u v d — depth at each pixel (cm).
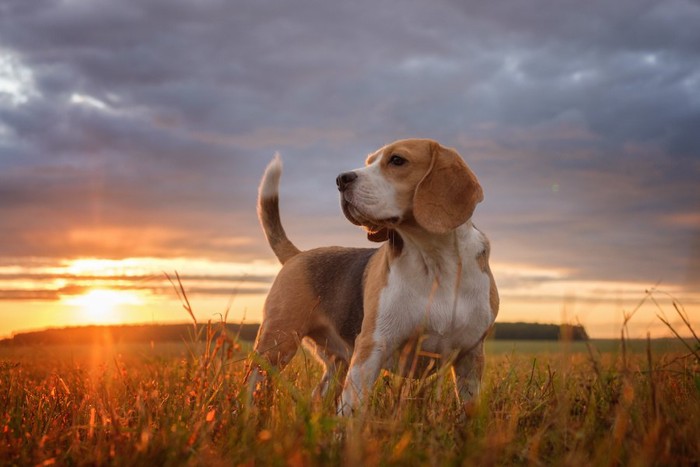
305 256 201
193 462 101
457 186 158
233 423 119
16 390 148
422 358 161
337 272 190
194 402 125
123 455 104
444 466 96
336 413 135
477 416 116
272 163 220
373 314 159
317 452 101
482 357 162
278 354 187
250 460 98
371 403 135
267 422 119
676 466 101
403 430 111
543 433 109
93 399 140
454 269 157
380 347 157
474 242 160
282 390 134
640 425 107
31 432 122
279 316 191
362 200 155
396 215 157
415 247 158
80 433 123
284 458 97
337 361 195
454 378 164
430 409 126
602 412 115
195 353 141
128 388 153
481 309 159
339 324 184
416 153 159
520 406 126
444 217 154
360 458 96
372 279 166
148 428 109
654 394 110
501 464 103
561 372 119
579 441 106
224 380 131
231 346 133
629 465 99
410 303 156
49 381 168
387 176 158
